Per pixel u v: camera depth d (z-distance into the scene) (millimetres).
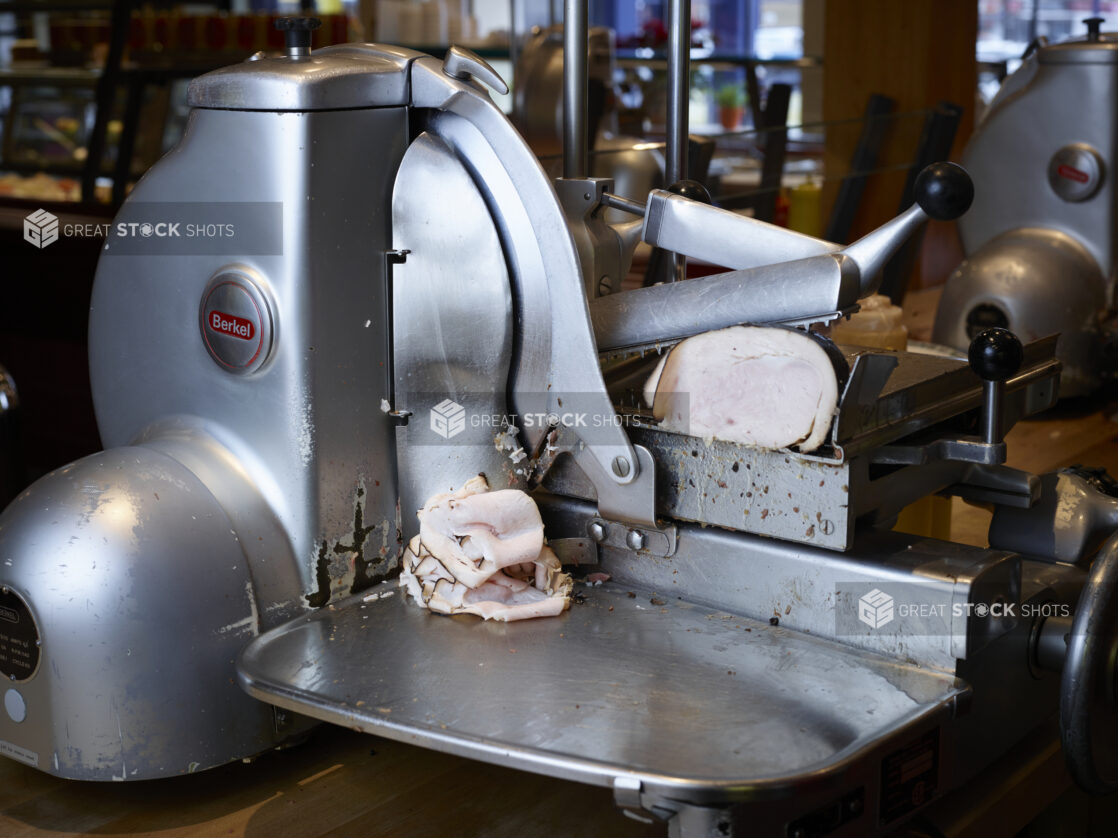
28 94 3281
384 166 1066
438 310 1083
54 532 988
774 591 1009
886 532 1022
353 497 1087
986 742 999
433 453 1117
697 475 1028
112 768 990
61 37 3279
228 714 1019
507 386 1104
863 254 936
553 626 1016
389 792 1046
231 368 1059
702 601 1058
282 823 995
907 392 1006
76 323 2057
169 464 1048
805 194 2518
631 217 1844
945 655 921
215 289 1054
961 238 2293
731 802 753
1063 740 930
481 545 1034
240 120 1026
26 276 2092
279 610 1049
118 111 3203
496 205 1057
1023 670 1037
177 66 3104
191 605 992
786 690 895
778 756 795
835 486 940
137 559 979
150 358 1121
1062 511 1157
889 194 2752
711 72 4820
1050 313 2053
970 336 2127
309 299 1027
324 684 910
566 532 1128
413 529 1134
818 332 1013
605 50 2855
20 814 1009
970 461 1065
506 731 831
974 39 3203
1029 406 1185
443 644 982
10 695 1018
